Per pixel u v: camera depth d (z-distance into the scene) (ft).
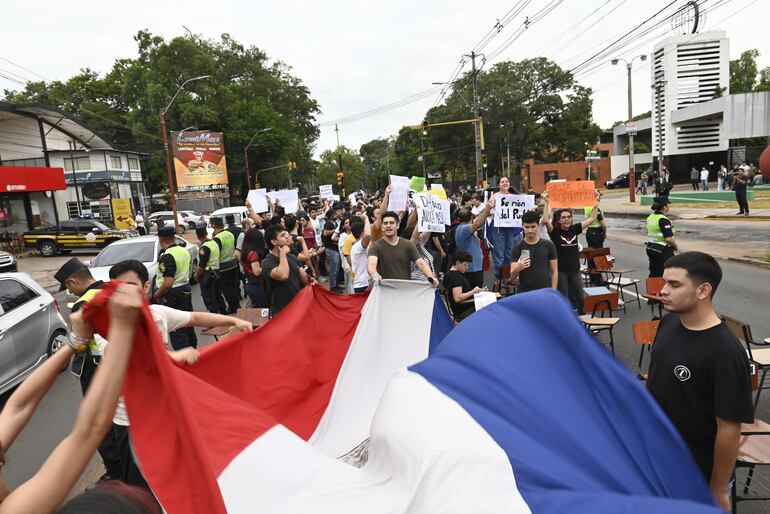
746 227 68.23
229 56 245.86
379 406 8.64
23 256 93.35
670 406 9.21
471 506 6.34
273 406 13.05
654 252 30.58
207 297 33.71
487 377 8.07
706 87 186.39
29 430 20.10
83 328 6.77
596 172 241.55
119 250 43.34
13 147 120.47
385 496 6.96
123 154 140.56
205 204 173.58
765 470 14.20
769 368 16.10
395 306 17.84
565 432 7.48
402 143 341.41
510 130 228.63
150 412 5.95
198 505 5.55
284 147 223.30
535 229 22.04
